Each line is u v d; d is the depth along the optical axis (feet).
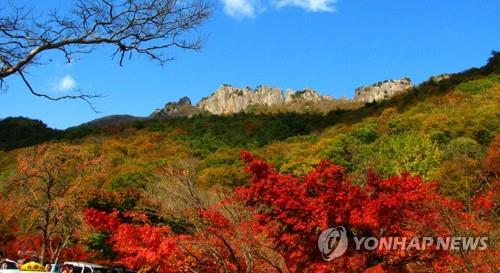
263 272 46.16
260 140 267.39
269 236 42.47
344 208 40.63
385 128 199.82
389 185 43.01
